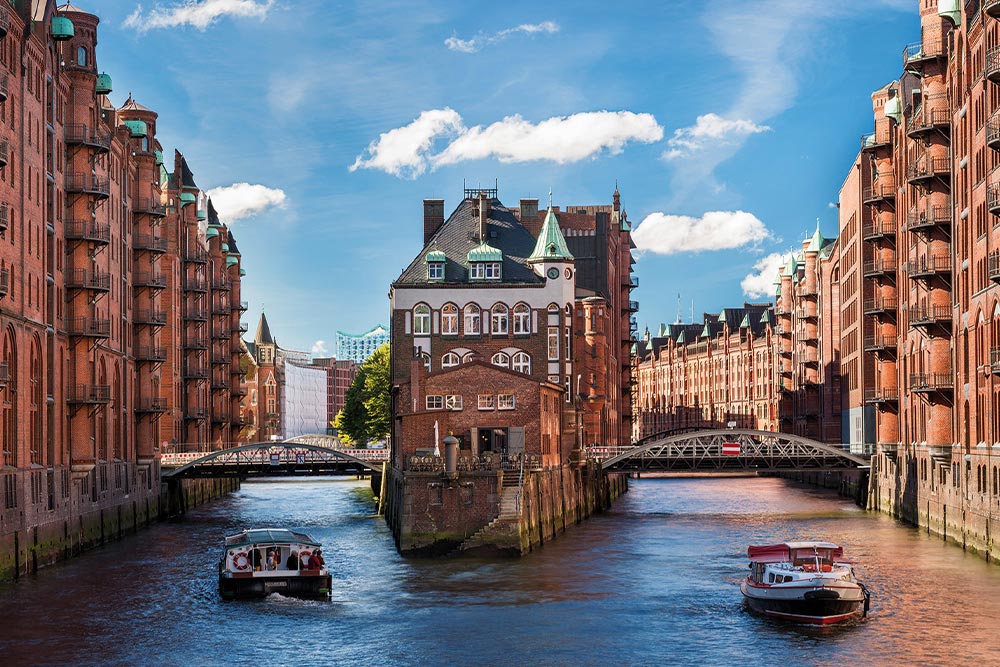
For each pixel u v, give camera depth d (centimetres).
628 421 16350
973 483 7612
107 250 9138
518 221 12888
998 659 4884
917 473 9338
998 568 6931
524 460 7944
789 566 5878
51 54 7894
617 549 8006
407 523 7588
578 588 6462
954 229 8238
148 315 10156
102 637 5356
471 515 7575
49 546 7431
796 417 17500
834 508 11369
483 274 11156
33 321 7225
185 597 6262
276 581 6181
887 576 6700
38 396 7419
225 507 12231
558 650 5097
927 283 8531
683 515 10638
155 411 10112
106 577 6925
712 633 5384
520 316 11100
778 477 18275
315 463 11250
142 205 10150
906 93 10550
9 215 6869
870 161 11912
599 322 13075
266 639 5306
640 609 5900
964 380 7925
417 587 6494
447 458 7494
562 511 9256
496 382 8419
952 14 8150
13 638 5341
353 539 8762
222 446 14825
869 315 10475
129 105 11988
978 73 7656
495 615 5775
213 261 14812
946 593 6188
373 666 4875
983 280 7488
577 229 14100
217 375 14900
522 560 7456
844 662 4866
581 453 10331
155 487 10562
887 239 10075
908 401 9669
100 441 8862
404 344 11062
